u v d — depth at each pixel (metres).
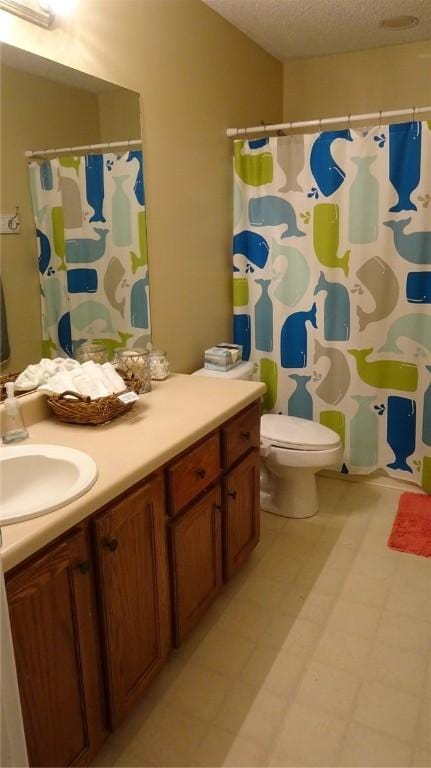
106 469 1.40
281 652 1.86
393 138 2.52
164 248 2.41
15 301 1.72
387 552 2.42
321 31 2.85
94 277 2.03
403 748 1.51
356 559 2.37
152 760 1.49
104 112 1.97
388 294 2.72
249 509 2.20
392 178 2.57
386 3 2.51
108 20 1.94
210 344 2.90
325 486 3.04
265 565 2.34
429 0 2.48
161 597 1.62
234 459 2.02
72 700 1.29
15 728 0.87
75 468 1.41
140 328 2.31
